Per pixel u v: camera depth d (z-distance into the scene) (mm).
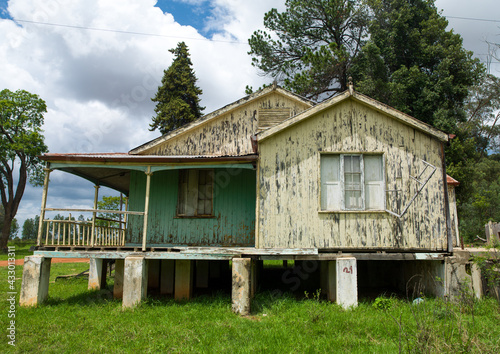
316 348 6211
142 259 9391
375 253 9375
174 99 26234
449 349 5520
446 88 24781
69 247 9805
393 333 6816
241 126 13680
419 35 26453
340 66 23000
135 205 11656
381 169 9852
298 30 23938
